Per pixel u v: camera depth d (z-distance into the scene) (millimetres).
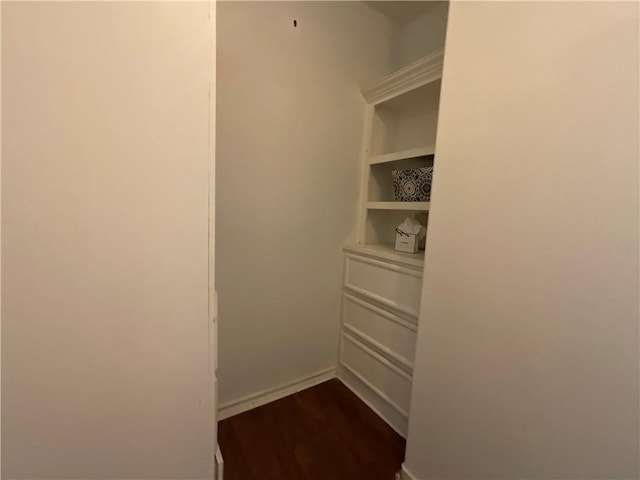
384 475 1243
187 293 629
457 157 944
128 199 544
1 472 523
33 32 445
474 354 914
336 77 1646
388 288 1503
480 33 864
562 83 688
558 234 709
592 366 665
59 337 527
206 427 701
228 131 1365
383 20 1785
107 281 549
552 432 742
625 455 626
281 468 1261
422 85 1432
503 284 828
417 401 1126
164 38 535
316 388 1821
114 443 604
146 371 611
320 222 1722
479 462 915
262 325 1610
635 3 576
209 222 630
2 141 448
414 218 1704
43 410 535
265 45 1402
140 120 534
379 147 1836
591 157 647
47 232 493
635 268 594
